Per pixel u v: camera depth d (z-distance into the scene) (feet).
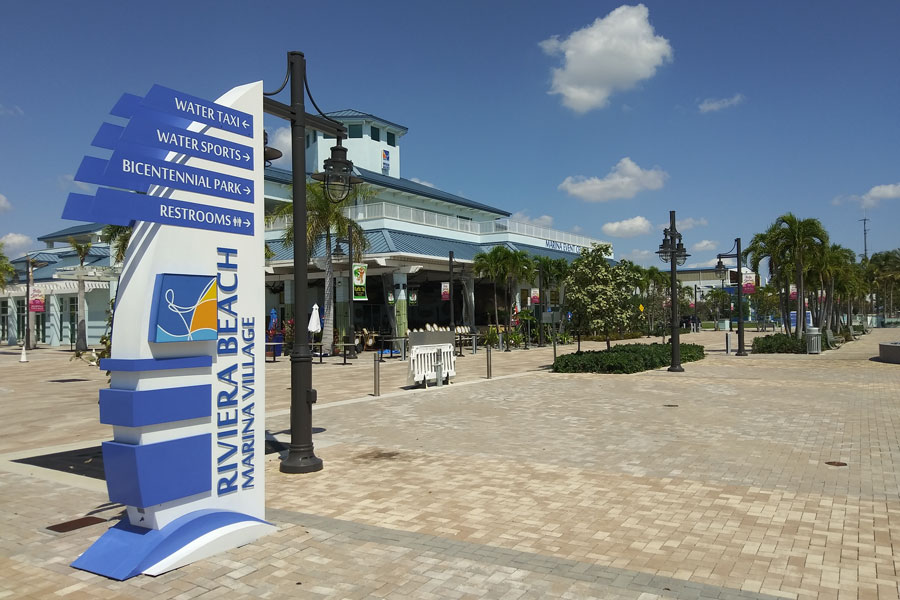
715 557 16.16
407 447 30.63
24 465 28.43
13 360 110.93
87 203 14.60
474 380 61.62
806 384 54.85
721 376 62.18
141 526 16.47
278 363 91.25
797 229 98.32
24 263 195.11
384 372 73.46
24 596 14.35
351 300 98.84
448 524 19.10
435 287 152.66
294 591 14.38
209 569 15.67
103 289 156.15
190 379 16.67
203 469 16.94
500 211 196.34
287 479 24.81
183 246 16.55
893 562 15.69
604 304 70.90
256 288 18.60
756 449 28.99
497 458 27.94
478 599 13.84
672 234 67.51
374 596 14.06
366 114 167.32
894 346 76.84
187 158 16.99
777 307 211.41
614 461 26.99
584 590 14.24
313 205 96.43
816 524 18.65
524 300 154.61
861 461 26.55
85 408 48.16
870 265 276.41
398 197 159.74
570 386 55.11
